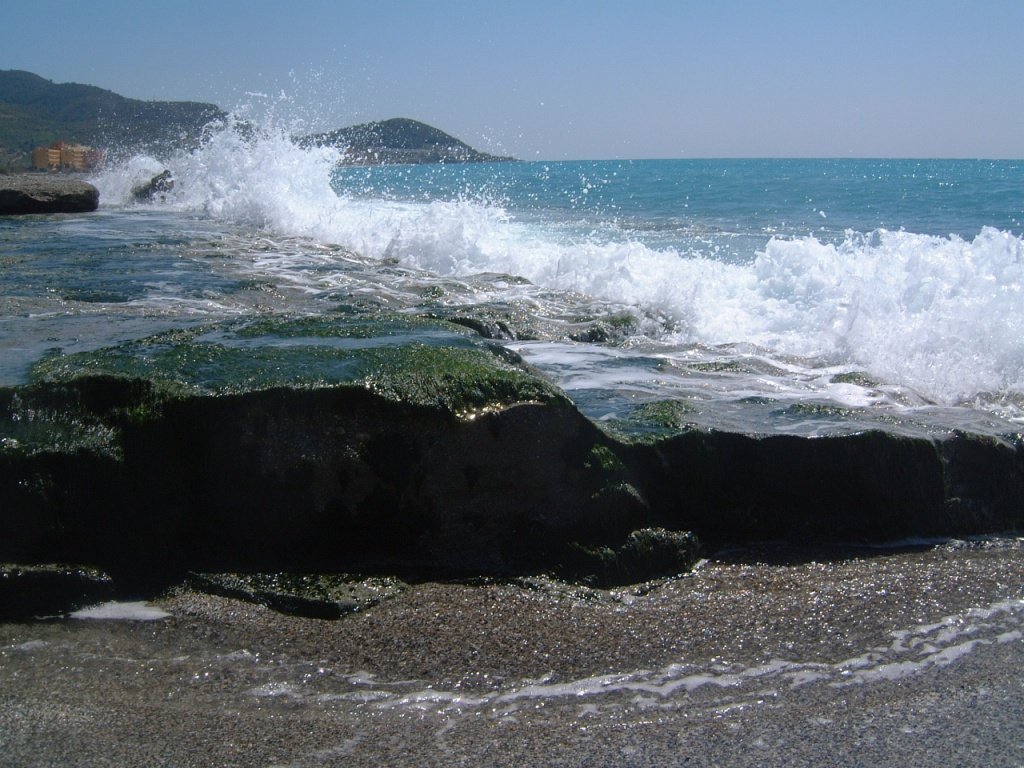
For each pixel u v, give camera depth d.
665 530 3.85
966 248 7.69
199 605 3.38
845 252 9.20
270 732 2.62
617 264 9.12
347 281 8.89
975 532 4.23
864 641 3.12
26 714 2.70
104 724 2.65
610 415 4.45
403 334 4.61
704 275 8.54
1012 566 3.75
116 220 14.97
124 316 6.20
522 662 3.00
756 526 4.12
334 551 3.66
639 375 5.57
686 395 5.01
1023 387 5.65
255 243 11.89
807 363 6.14
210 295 7.76
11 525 3.46
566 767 2.44
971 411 4.90
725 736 2.58
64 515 3.52
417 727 2.64
